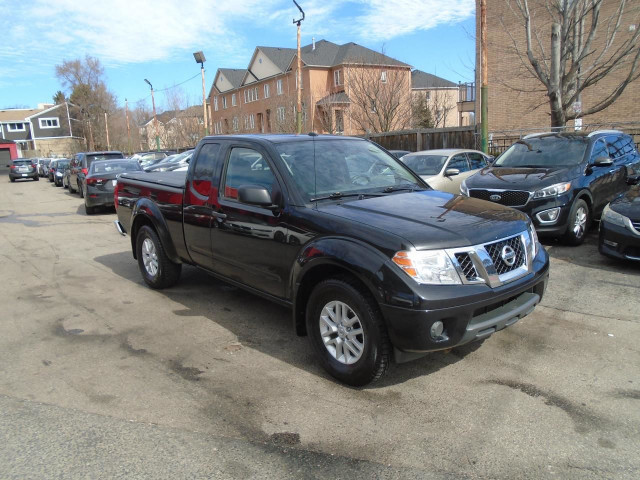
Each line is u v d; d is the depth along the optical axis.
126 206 6.53
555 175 7.58
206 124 27.64
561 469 2.70
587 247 7.63
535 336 4.45
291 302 4.07
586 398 3.41
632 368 3.82
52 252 8.82
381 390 3.59
